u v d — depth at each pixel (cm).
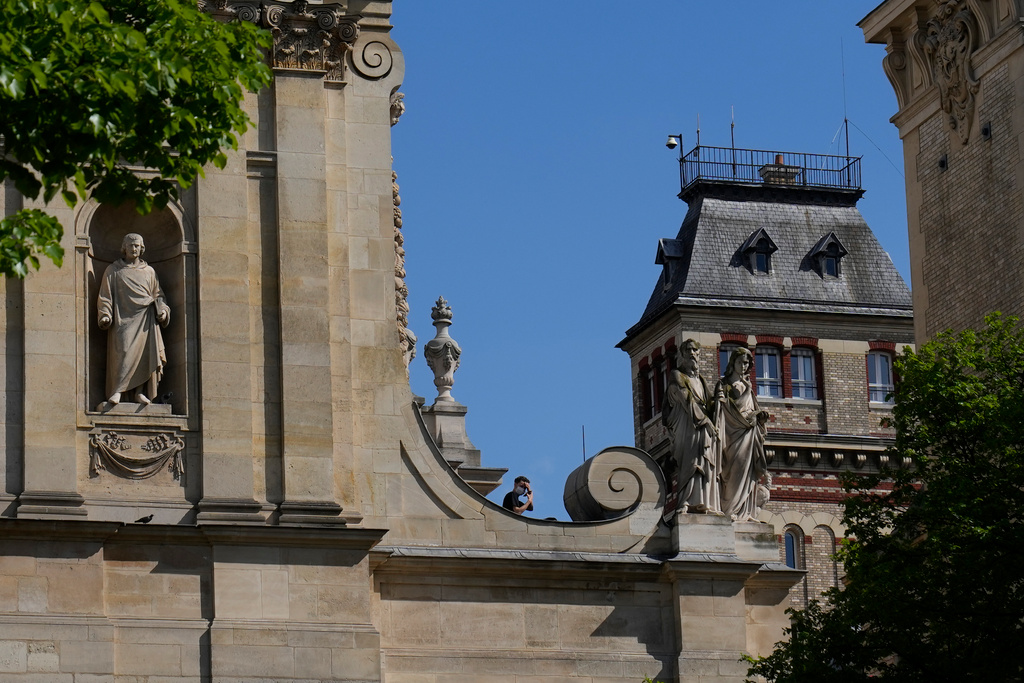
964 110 6625
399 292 5425
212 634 4869
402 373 5184
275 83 5188
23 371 4900
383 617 5088
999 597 4884
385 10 5338
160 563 4897
